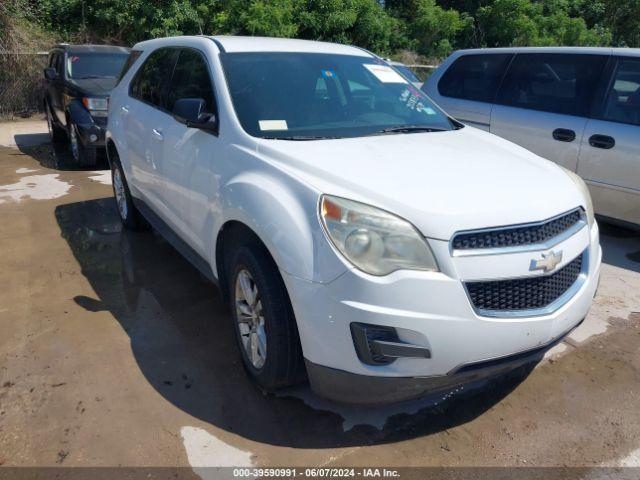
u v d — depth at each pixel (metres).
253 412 2.83
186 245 3.94
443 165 2.88
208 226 3.30
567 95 5.54
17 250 4.95
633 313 3.97
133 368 3.19
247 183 2.86
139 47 5.30
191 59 4.00
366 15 20.16
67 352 3.33
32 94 13.16
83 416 2.77
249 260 2.76
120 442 2.60
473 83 6.43
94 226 5.65
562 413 2.88
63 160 8.73
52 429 2.68
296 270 2.48
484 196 2.56
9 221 5.74
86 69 8.90
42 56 13.32
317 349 2.48
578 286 2.81
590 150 5.23
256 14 16.66
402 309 2.32
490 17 24.06
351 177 2.62
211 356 3.32
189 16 16.33
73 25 15.90
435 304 2.33
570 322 2.72
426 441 2.66
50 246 5.07
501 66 6.18
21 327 3.61
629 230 5.80
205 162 3.36
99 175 7.76
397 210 2.42
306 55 3.89
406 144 3.20
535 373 3.22
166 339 3.50
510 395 3.02
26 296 4.06
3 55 12.83
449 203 2.46
